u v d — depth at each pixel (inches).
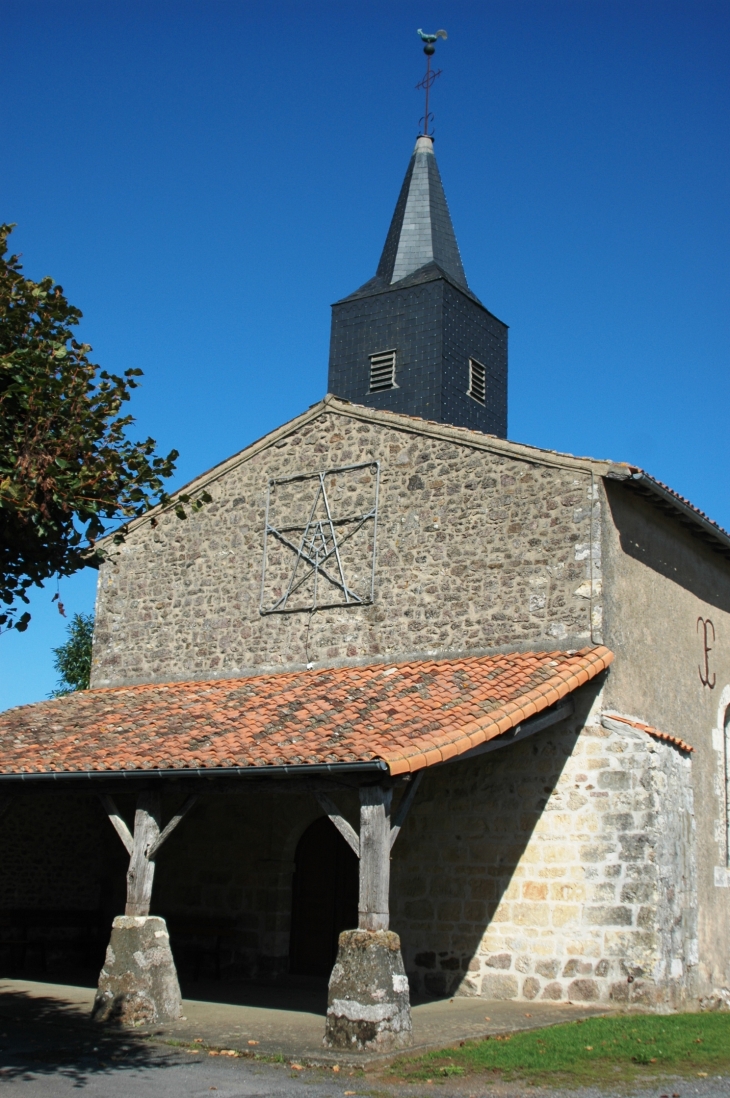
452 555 580.1
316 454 655.1
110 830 690.8
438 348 723.4
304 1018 426.9
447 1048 364.2
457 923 510.3
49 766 469.4
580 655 509.4
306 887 592.7
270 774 410.6
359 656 600.1
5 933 625.6
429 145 861.2
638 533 574.2
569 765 501.0
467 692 484.4
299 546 644.7
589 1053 354.6
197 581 687.7
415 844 533.3
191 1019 422.6
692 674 609.9
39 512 352.8
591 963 471.5
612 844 481.4
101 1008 415.2
